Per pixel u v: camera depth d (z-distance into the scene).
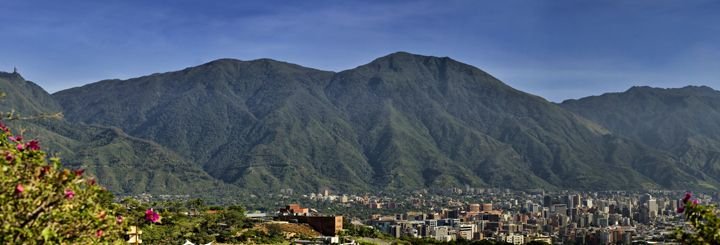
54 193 22.16
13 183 21.94
